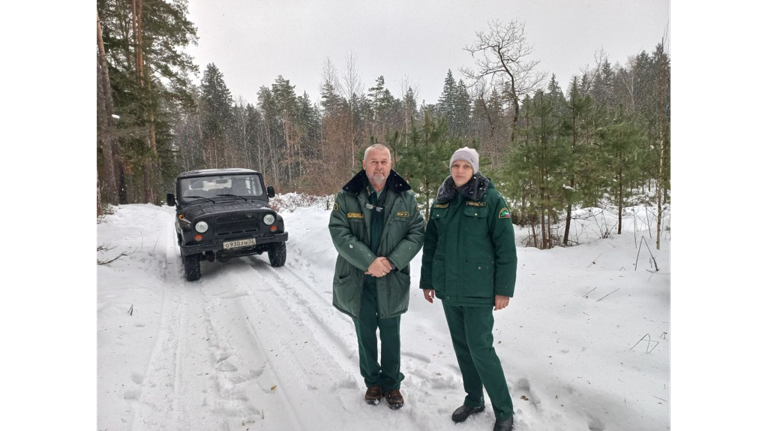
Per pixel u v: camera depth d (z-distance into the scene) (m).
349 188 2.69
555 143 6.92
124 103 19.09
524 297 4.25
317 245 7.60
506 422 2.33
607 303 3.83
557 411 2.49
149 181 23.42
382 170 2.61
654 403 2.33
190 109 24.05
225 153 39.38
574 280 4.56
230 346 3.82
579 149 7.10
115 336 3.83
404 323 4.10
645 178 8.07
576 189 7.38
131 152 19.80
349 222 2.69
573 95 7.59
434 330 3.88
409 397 2.82
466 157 2.31
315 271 6.45
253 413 2.78
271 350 3.69
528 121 7.75
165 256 8.15
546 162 6.89
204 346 3.89
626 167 7.59
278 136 44.94
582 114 7.59
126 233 10.66
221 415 2.77
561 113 7.89
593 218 9.27
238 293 5.43
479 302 2.27
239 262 7.30
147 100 20.19
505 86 16.50
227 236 6.29
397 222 2.64
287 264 7.09
